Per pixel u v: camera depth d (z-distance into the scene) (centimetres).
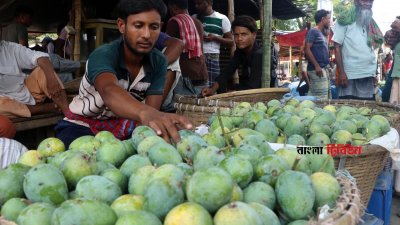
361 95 552
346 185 167
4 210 145
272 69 585
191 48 481
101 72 240
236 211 123
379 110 369
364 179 246
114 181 159
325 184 157
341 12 538
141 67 280
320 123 268
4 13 767
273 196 149
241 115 294
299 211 143
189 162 179
